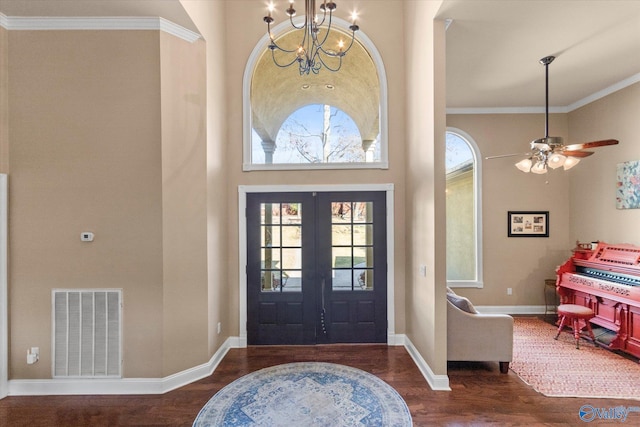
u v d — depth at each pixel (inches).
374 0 153.9
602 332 160.2
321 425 92.7
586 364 130.6
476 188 200.8
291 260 154.3
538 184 199.0
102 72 112.0
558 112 200.5
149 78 112.2
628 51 134.4
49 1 101.7
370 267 154.2
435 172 113.3
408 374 123.3
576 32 120.0
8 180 110.7
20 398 108.7
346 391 110.9
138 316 112.0
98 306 112.0
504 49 133.1
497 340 121.4
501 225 199.2
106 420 96.6
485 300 199.5
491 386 114.0
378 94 157.0
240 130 152.7
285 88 164.1
